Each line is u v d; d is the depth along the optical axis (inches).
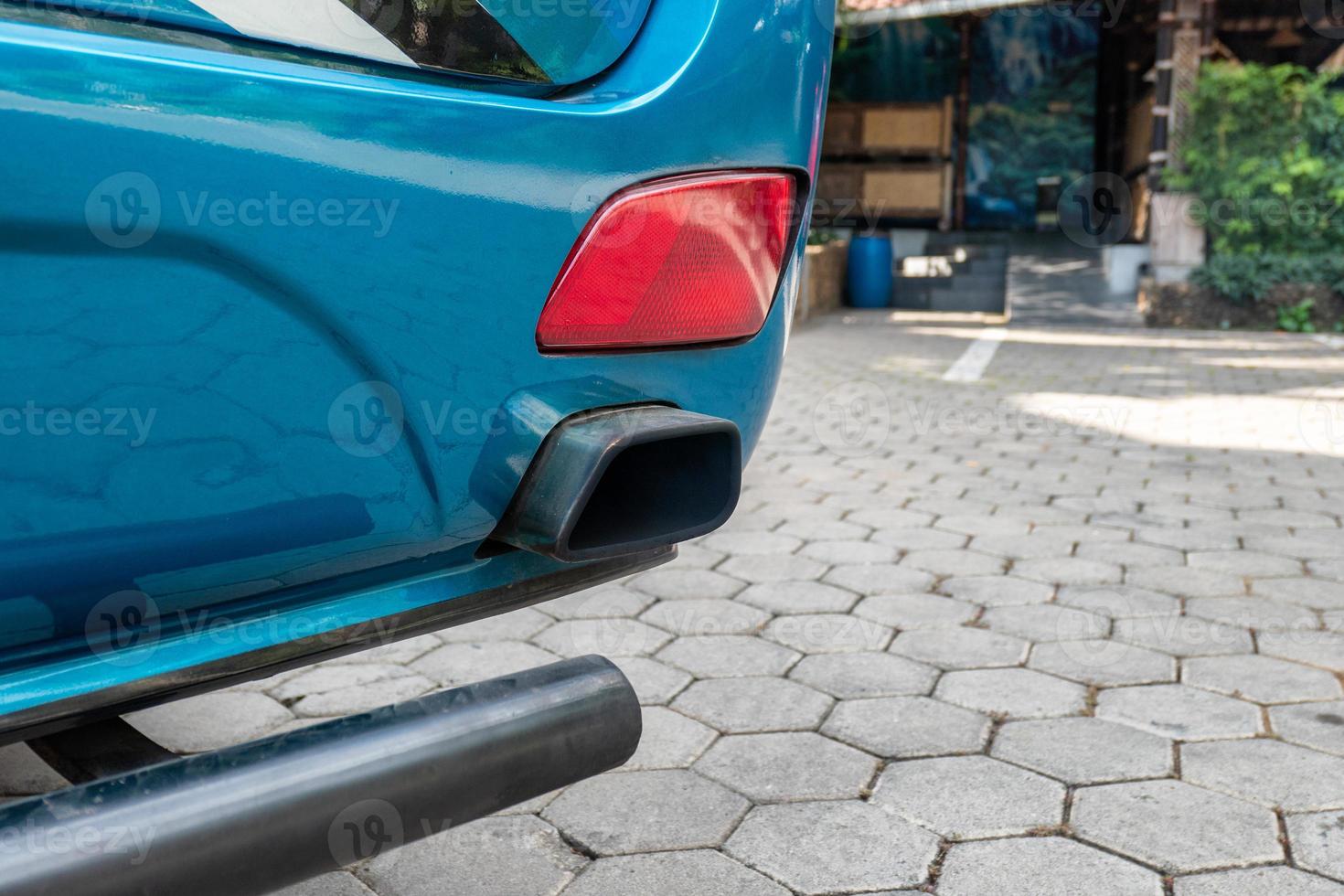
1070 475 195.0
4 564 34.7
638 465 48.7
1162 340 413.4
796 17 51.9
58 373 34.0
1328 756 87.2
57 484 34.8
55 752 43.2
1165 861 72.8
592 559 43.5
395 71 43.0
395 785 39.2
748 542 152.2
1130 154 650.8
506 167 42.3
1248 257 444.1
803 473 197.6
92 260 33.9
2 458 33.6
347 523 41.9
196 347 36.5
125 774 36.0
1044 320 470.0
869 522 163.0
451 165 41.0
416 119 40.0
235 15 39.4
